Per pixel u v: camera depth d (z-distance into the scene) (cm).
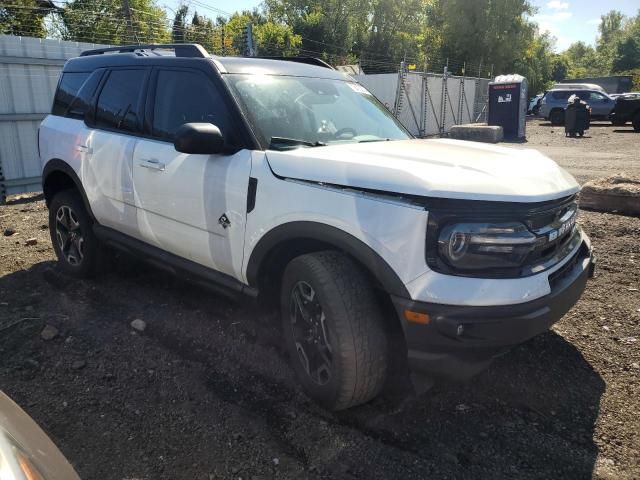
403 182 261
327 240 283
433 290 253
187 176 358
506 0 4347
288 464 264
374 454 271
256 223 316
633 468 260
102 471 259
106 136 437
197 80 373
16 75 980
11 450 164
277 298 354
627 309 426
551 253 290
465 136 1662
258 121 342
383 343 282
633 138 1983
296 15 5375
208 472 259
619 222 662
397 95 2052
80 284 489
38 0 2019
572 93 2766
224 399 317
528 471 259
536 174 291
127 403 313
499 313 252
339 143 357
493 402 313
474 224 254
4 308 439
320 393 299
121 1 2172
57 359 361
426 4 5156
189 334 393
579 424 293
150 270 520
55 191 524
